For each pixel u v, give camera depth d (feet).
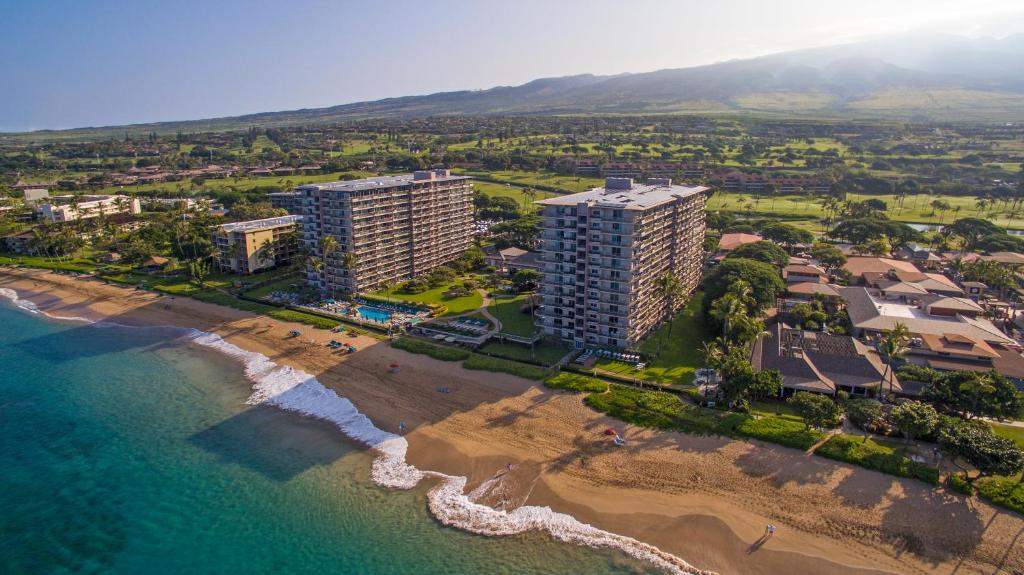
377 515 271.49
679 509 265.75
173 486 295.69
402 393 380.17
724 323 409.08
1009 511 253.85
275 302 563.89
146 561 248.32
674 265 504.43
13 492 292.81
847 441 303.07
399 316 519.60
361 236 571.69
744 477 282.97
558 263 442.50
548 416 344.08
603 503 272.10
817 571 231.30
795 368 364.79
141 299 591.78
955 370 374.84
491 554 246.47
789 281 563.07
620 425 330.54
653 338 461.78
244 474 303.89
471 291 590.14
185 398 386.11
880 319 450.71
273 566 243.81
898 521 251.60
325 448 325.42
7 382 411.75
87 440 338.13
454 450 316.60
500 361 416.26
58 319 541.75
